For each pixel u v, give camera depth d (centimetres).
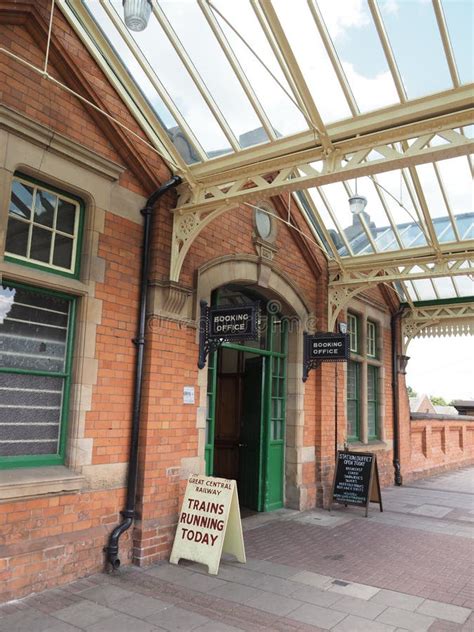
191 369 702
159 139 672
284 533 782
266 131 597
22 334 543
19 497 495
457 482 1423
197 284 723
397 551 707
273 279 900
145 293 640
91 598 500
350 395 1198
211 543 599
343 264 1029
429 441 1620
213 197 654
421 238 948
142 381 632
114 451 596
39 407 552
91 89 596
